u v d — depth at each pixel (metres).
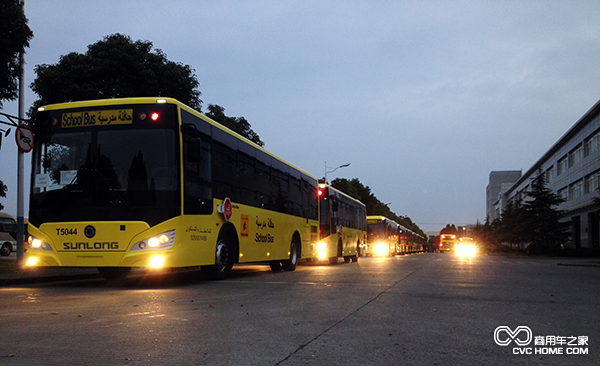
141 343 4.76
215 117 29.22
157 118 10.20
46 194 10.28
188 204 10.27
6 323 5.81
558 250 47.03
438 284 11.27
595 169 49.50
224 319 6.14
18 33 15.21
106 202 9.95
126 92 20.28
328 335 5.22
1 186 22.36
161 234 9.76
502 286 11.12
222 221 11.84
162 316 6.36
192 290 9.74
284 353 4.41
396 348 4.67
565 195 63.16
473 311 7.03
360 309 7.06
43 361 4.09
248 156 13.64
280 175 16.17
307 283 11.26
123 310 6.88
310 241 19.19
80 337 5.02
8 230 36.03
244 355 4.33
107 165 10.12
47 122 10.62
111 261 9.81
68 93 19.52
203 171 11.04
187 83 22.38
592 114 49.56
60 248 10.05
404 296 8.72
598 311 7.22
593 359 4.40
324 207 21.44
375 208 83.75
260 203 14.31
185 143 10.32
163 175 9.98
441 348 4.70
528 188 92.81
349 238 26.23
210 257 11.27
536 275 15.63
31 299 8.22
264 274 14.84
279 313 6.65
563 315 6.78
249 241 13.38
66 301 7.92
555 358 4.41
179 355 4.30
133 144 10.15
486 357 4.39
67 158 10.34
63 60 20.14
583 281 13.18
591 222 52.91
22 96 15.59
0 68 15.05
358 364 4.08
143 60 21.28
